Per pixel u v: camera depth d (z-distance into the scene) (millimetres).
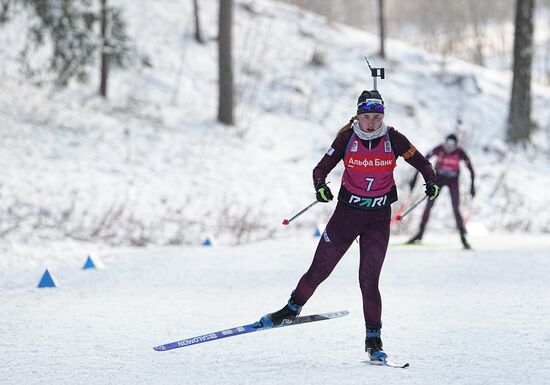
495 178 73875
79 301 26906
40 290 29688
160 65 88438
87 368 17391
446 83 102188
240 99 85062
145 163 63250
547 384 15133
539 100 103875
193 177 62344
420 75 103750
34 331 21859
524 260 35656
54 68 68188
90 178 57594
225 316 23422
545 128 94125
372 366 16953
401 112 90688
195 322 22594
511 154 83875
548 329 20609
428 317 22750
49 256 38531
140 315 23922
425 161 17484
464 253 39344
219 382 15750
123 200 54344
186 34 98938
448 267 33938
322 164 17484
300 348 19125
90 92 76750
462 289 27891
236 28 105250
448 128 89875
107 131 68500
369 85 97625
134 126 71250
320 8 189000
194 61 92438
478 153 83000
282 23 112312
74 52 67500
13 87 72312
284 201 61000
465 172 75125
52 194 52812
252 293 27750
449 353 18141
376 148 17203
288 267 34812
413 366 16922
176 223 51000
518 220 61125
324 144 78938
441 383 15250
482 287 28250
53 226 45906
